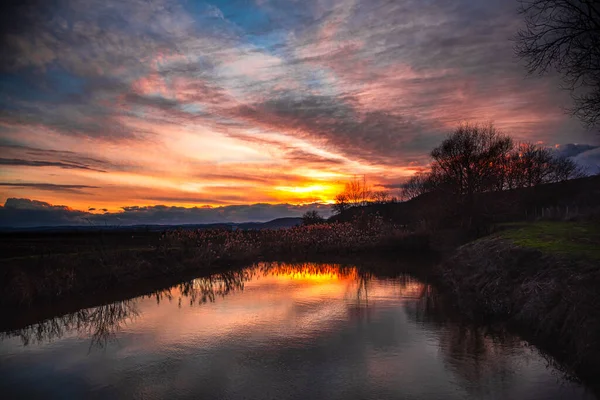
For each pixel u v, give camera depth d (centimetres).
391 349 873
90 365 802
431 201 4597
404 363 787
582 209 2867
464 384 681
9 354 876
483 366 761
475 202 3897
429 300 1397
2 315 1221
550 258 1107
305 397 643
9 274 1397
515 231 1964
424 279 1909
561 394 630
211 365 791
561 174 6000
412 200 5725
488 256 1564
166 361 817
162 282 1856
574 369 698
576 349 727
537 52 970
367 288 1659
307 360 812
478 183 3862
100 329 1068
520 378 698
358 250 3200
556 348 801
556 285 939
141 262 1989
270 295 1521
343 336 973
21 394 674
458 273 1733
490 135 3959
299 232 3491
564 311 840
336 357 826
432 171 4575
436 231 3662
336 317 1163
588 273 879
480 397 632
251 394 656
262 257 3006
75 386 702
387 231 3500
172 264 2188
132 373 756
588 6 860
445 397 634
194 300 1438
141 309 1298
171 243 2616
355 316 1172
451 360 796
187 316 1195
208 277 2028
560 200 3975
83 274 1650
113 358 841
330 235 3397
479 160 3841
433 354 835
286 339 955
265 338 965
